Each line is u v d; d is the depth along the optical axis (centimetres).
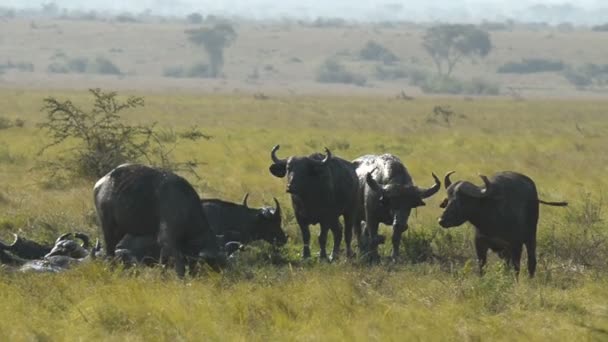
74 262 5069
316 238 6194
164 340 3731
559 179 9762
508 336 3875
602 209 7481
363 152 12138
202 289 4412
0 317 3953
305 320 4019
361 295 4469
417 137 15362
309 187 5675
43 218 6450
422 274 5119
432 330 3875
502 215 5009
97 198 4981
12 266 5031
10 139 12838
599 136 16562
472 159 11581
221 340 3738
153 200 4862
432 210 7238
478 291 4475
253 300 4250
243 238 5722
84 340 3731
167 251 4819
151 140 12438
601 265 5556
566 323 4134
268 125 17900
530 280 4984
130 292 4225
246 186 8431
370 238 5647
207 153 11306
